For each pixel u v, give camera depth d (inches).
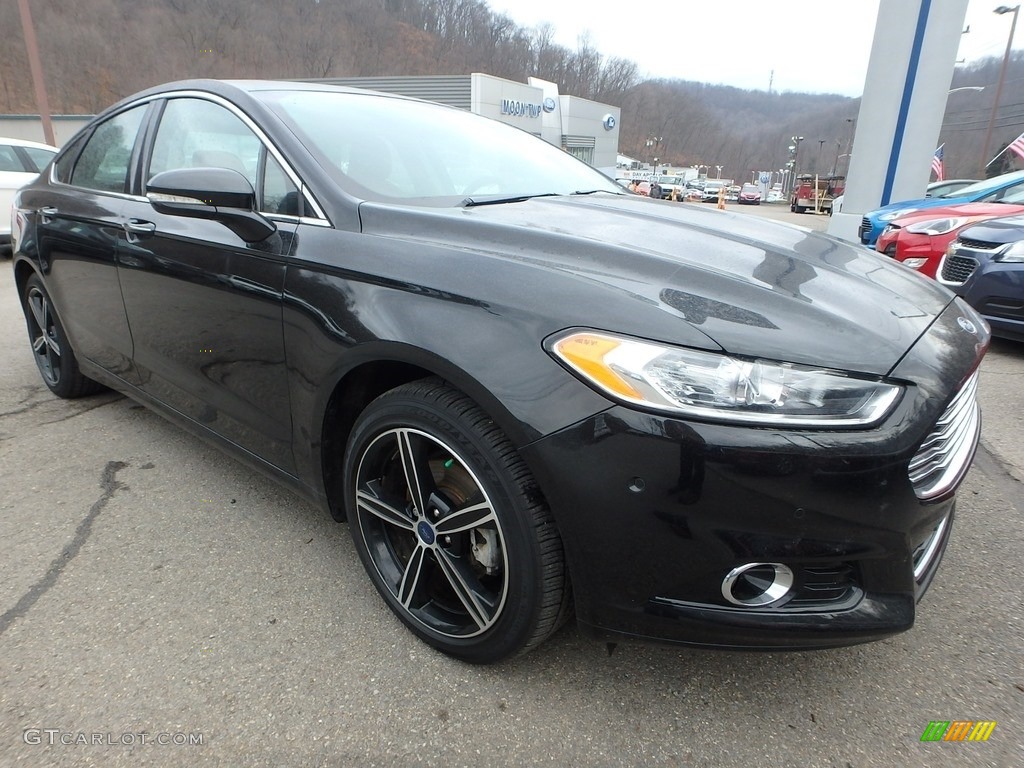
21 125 973.2
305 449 80.0
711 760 61.4
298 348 76.1
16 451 119.5
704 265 65.4
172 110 103.0
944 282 207.3
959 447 67.3
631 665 72.4
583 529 56.8
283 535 95.1
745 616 56.5
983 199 306.7
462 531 67.1
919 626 79.0
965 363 62.8
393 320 65.7
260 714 65.1
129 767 59.0
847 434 53.4
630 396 53.9
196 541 93.4
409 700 67.2
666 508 54.1
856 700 68.2
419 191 86.7
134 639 74.5
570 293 59.1
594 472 55.1
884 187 356.2
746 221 90.2
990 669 72.4
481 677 70.4
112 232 105.2
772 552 54.4
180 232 91.4
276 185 83.0
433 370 62.6
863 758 61.7
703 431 52.7
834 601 58.6
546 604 62.3
